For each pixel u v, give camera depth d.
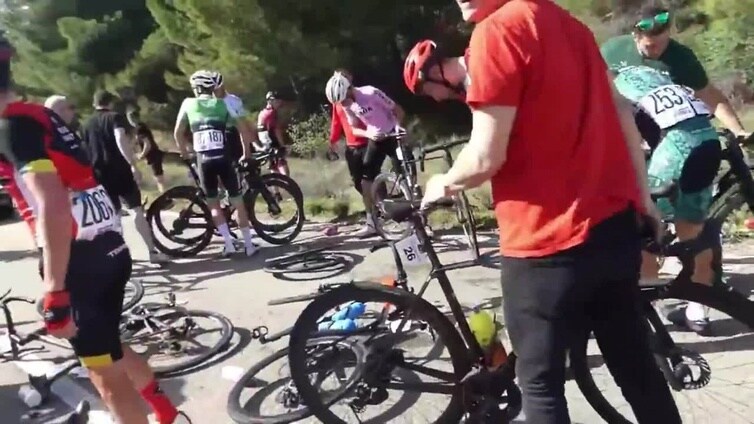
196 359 4.71
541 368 2.55
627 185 2.57
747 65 14.21
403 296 3.36
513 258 2.54
